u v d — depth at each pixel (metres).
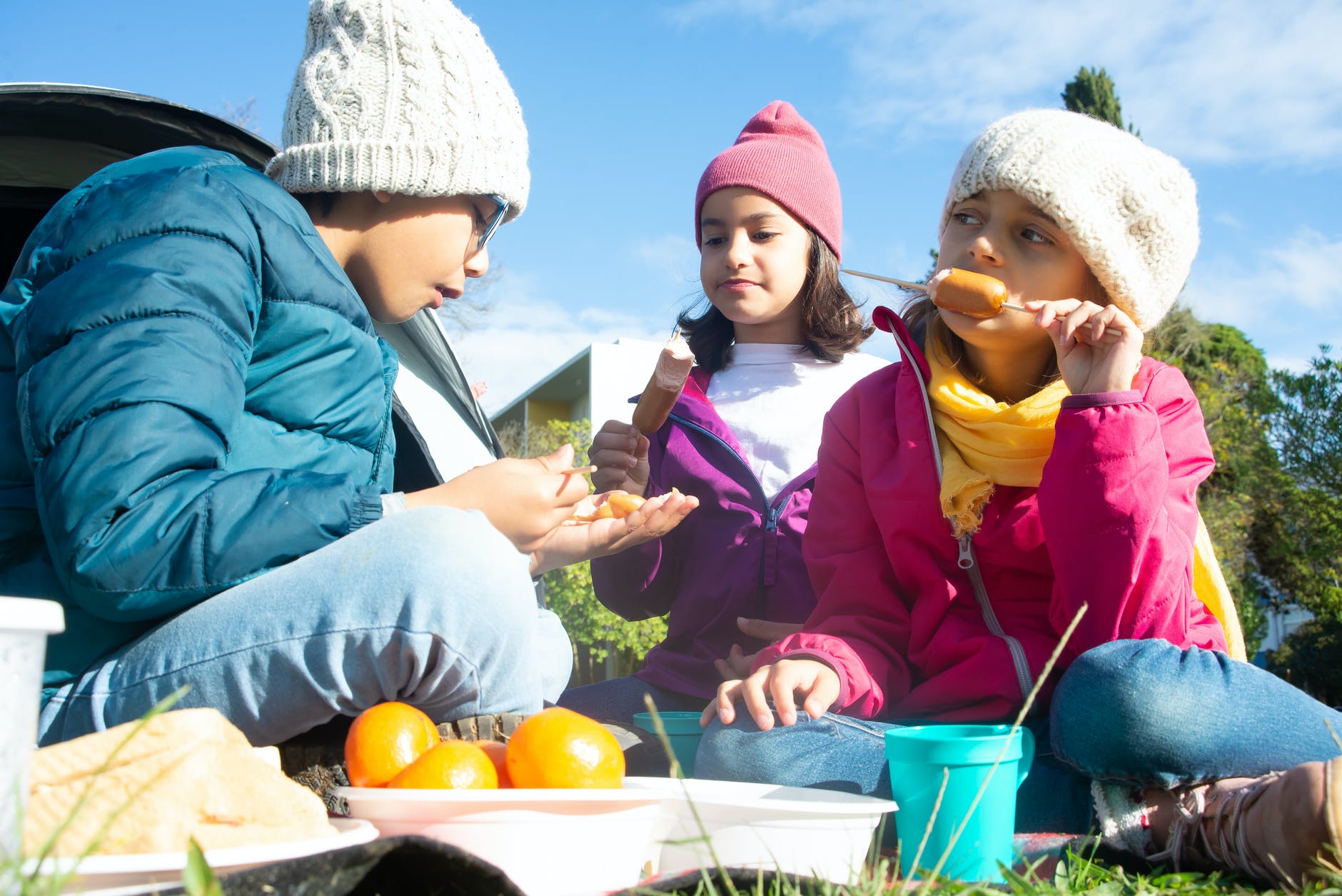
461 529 1.74
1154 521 2.06
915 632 2.38
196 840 1.04
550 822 1.43
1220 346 29.52
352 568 1.69
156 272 1.78
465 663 1.72
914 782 1.78
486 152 2.31
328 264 2.11
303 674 1.68
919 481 2.42
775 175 3.42
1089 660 1.86
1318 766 1.55
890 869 1.79
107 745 1.18
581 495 2.05
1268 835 1.61
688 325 3.70
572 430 14.82
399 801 1.44
